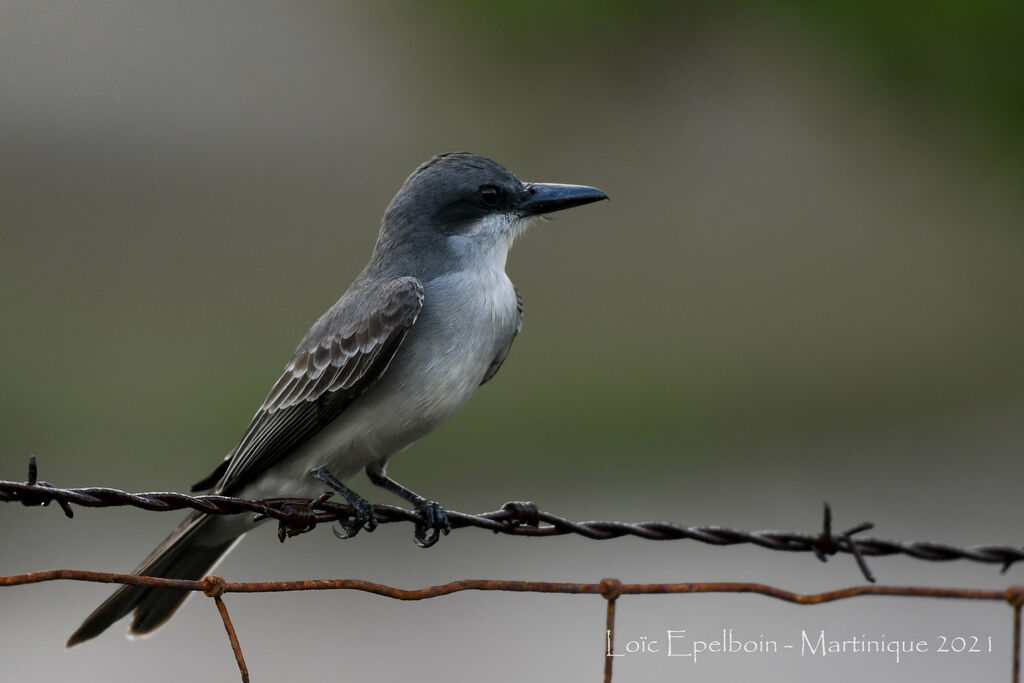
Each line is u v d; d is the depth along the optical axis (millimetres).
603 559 12969
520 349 18750
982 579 12219
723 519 13766
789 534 5348
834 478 15109
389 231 7293
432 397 6895
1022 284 22578
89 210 23000
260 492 7070
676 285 21578
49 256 21141
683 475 15258
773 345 19641
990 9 14625
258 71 26922
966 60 15062
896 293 22188
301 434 6848
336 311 7004
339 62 26453
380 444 6941
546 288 21234
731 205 23719
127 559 13125
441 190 7246
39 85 26281
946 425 17000
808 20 15102
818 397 17984
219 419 16016
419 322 6891
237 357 17547
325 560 13055
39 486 4918
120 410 16156
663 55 16062
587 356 18703
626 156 22734
